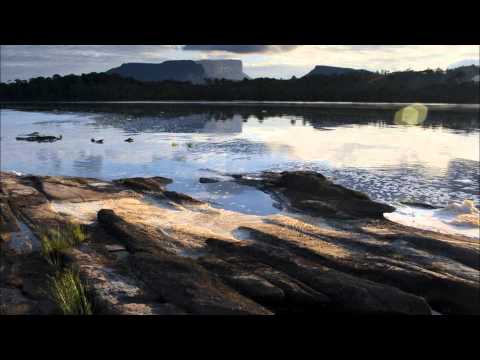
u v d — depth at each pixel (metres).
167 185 18.14
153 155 25.20
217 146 28.70
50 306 7.35
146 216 13.16
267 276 8.57
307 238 10.98
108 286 7.83
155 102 96.69
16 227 11.57
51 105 83.94
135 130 38.44
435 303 8.45
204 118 51.88
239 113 60.97
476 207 15.50
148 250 9.73
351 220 13.08
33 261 9.39
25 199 14.10
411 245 10.58
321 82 120.19
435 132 38.28
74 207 13.89
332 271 8.75
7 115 58.28
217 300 7.33
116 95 108.25
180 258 8.85
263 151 26.84
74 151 26.69
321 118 53.28
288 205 14.95
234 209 14.89
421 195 17.12
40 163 23.11
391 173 21.08
